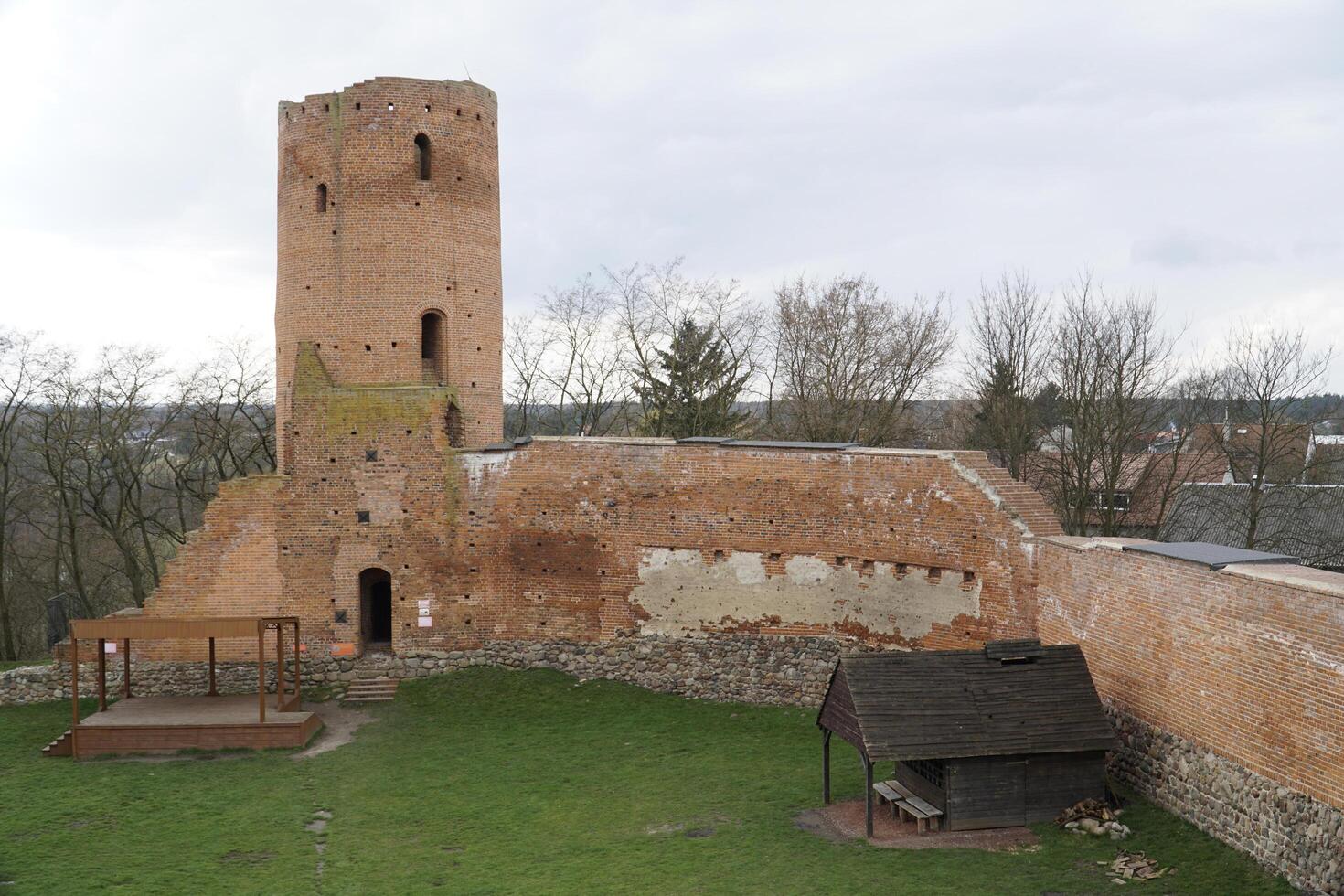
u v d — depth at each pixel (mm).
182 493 46469
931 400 62156
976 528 25312
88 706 31078
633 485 30531
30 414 42281
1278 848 16203
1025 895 16531
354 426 31844
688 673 29734
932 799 19781
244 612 31781
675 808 21609
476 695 30203
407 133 32969
